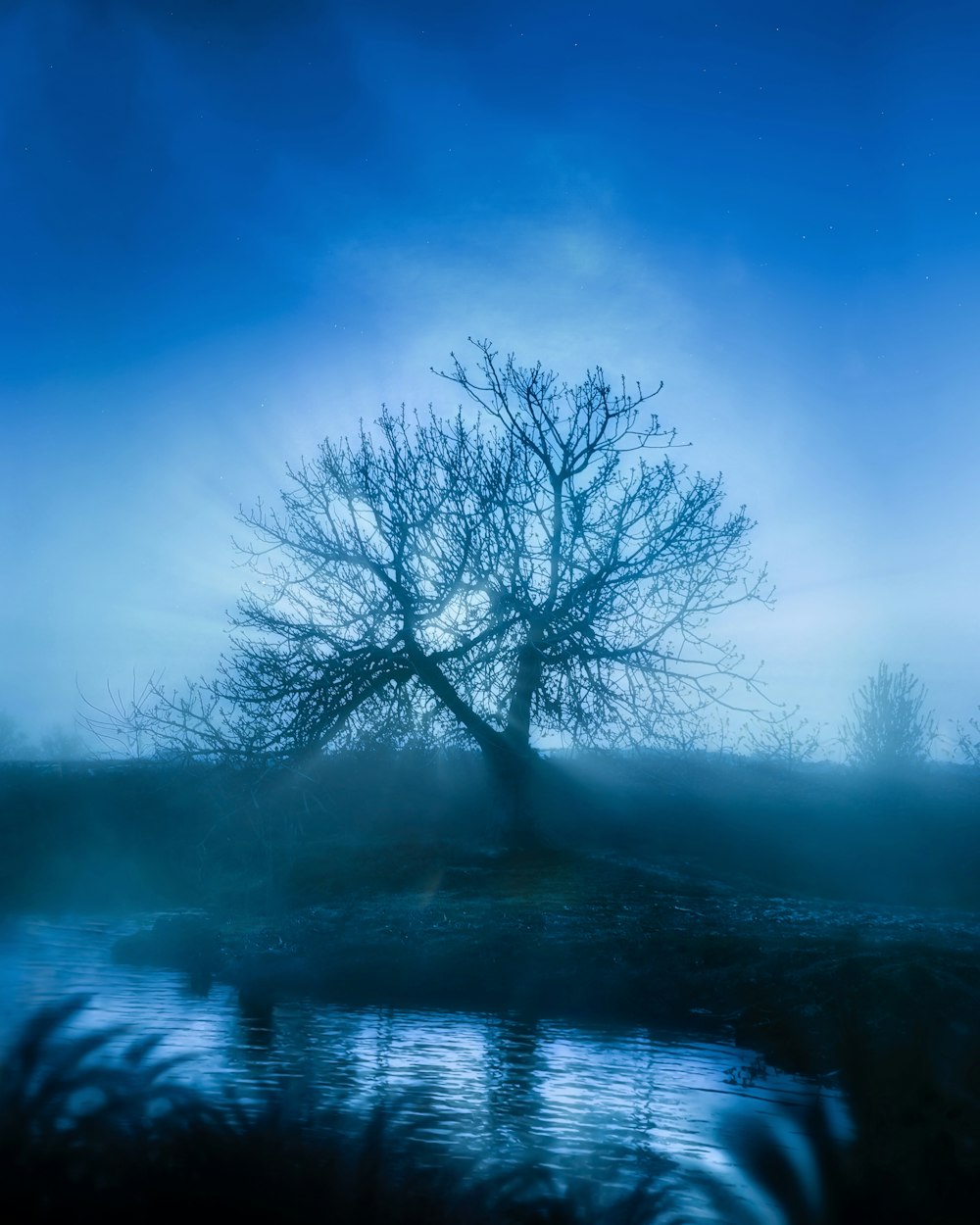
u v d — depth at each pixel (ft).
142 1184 9.04
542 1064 34.32
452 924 63.98
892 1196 10.98
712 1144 22.18
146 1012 39.06
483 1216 10.11
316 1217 9.24
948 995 42.73
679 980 49.67
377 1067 31.37
